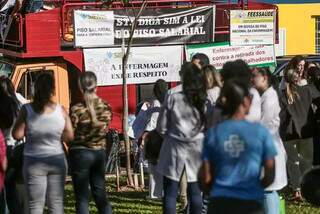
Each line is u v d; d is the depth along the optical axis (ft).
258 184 28.04
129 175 59.47
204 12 68.90
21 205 40.45
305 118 50.98
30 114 37.01
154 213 49.16
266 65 70.64
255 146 27.76
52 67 65.57
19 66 64.90
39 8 68.95
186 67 37.35
